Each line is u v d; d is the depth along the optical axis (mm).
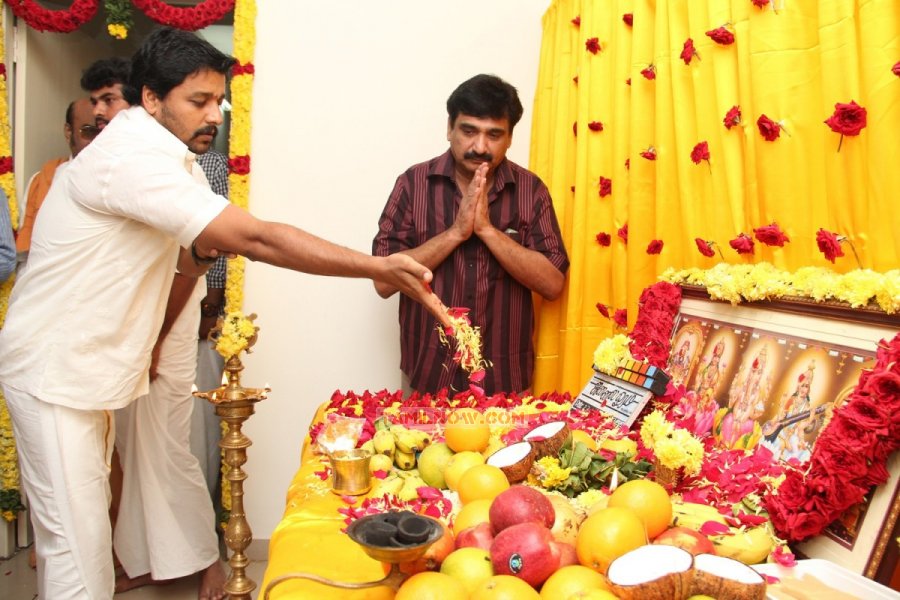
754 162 1421
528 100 2746
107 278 1610
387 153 2750
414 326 2238
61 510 1657
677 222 1727
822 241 1193
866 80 1118
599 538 771
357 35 2713
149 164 1482
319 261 1433
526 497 840
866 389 904
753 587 702
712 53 1534
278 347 2797
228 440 1476
